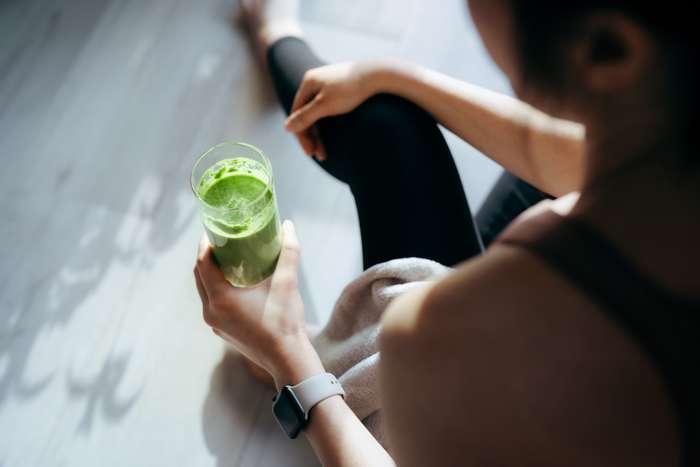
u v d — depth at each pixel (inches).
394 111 37.9
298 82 44.0
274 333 31.6
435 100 37.1
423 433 19.0
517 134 34.5
